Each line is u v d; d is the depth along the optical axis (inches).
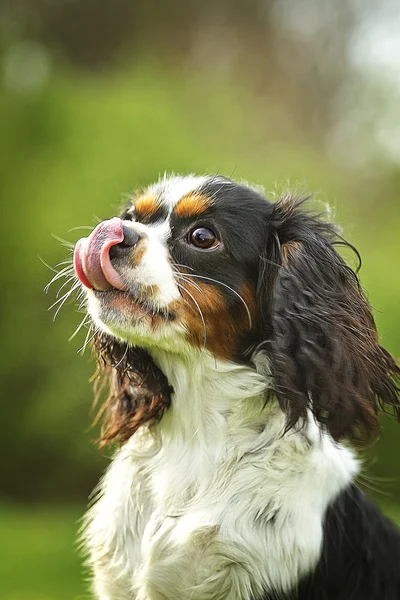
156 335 235.0
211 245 241.6
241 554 231.9
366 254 706.2
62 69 836.6
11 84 795.4
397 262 717.9
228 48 1328.7
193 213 242.7
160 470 249.1
